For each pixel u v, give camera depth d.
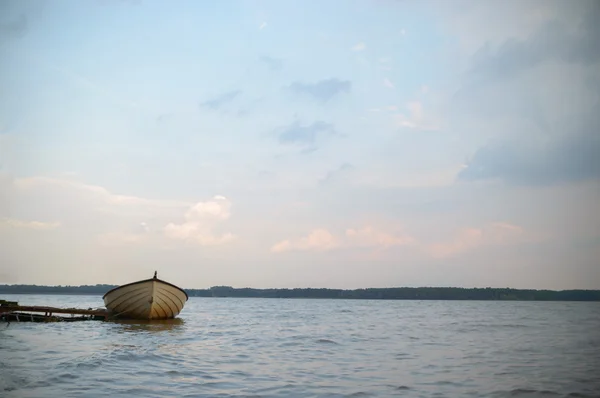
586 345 20.08
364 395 10.12
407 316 47.97
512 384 11.40
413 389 10.77
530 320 40.38
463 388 10.91
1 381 10.34
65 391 9.73
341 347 19.02
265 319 39.53
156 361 14.12
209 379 11.59
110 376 11.48
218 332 25.27
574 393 10.49
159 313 28.61
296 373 12.70
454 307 87.88
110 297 28.31
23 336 20.09
